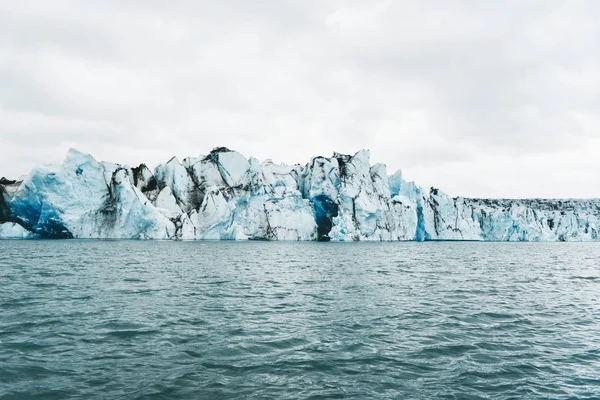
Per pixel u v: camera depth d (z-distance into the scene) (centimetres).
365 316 1288
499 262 3953
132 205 6550
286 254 4356
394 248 6147
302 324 1170
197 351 897
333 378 745
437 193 9462
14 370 752
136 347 916
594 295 1838
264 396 656
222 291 1777
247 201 7356
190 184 7762
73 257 3372
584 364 840
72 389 669
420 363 838
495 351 927
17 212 6247
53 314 1230
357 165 8100
